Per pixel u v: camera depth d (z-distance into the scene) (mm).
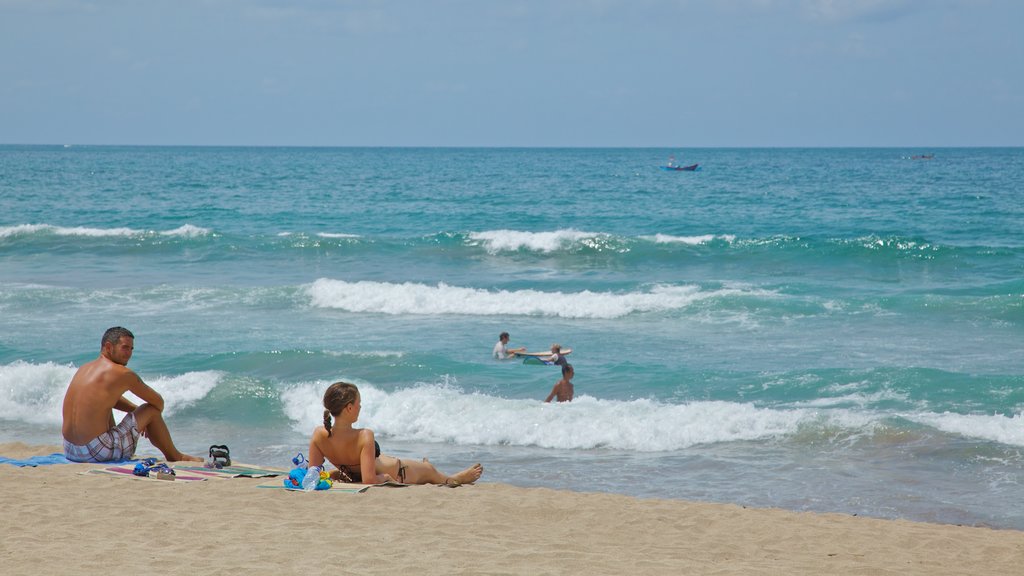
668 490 10133
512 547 6496
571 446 12055
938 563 6789
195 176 92312
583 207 51875
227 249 30797
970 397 13477
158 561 5801
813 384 14320
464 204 54000
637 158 189375
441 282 25234
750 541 7242
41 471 8719
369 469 8367
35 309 20828
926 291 23094
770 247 29703
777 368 15766
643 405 13109
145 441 12289
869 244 28875
